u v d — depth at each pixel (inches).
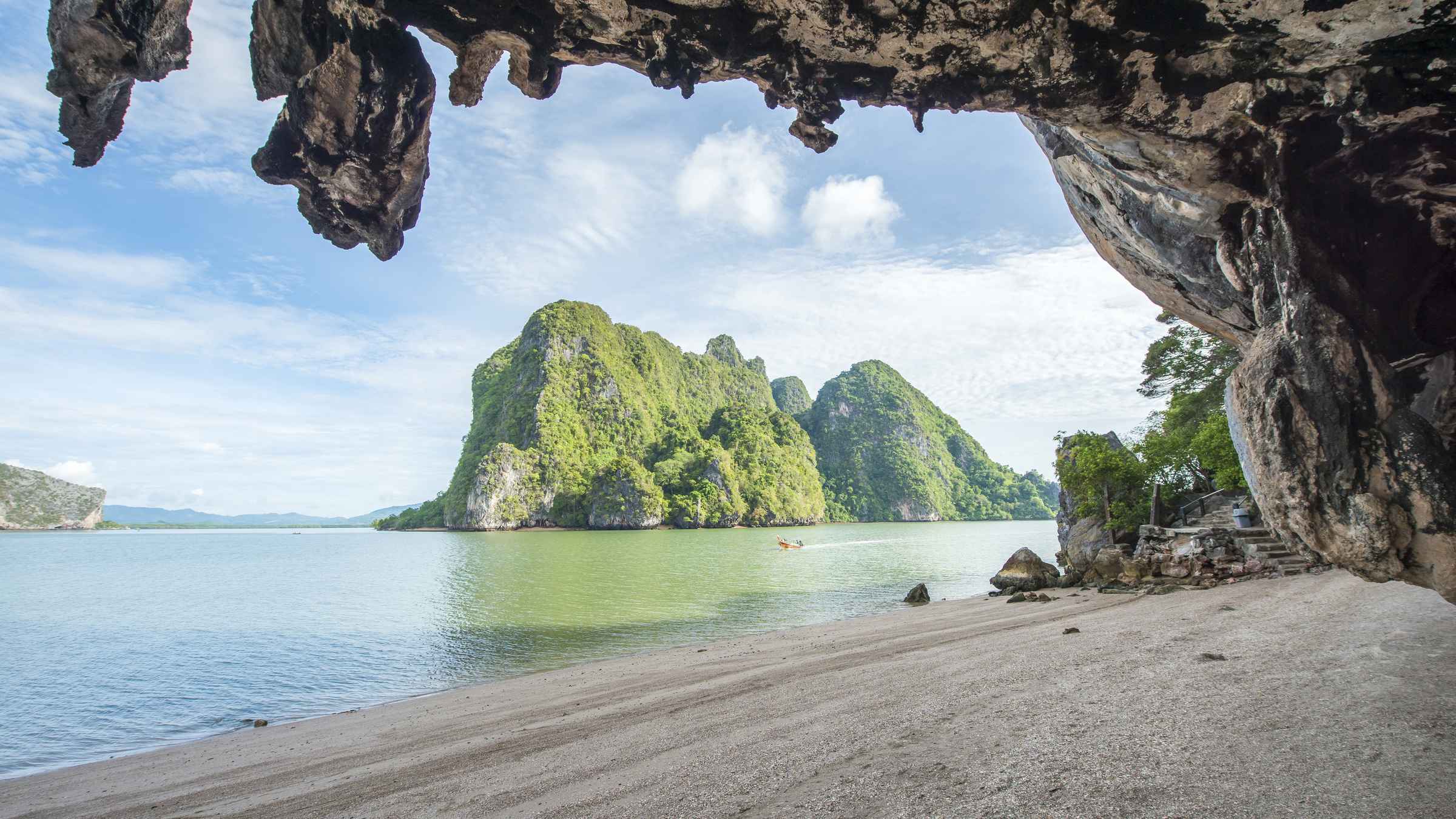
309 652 723.4
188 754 384.5
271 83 142.8
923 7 127.0
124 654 730.8
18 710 510.6
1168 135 156.6
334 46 132.1
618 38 135.5
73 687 583.8
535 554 2669.8
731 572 1683.1
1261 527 709.9
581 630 821.2
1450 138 140.3
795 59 138.9
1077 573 881.5
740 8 130.1
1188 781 178.1
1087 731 227.0
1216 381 1108.5
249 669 648.4
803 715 300.8
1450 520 136.3
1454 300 144.9
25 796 322.0
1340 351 146.5
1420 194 147.5
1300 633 345.4
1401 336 145.8
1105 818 163.3
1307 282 151.3
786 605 1008.2
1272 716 221.3
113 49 127.2
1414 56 131.2
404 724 407.8
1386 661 273.6
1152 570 757.9
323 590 1400.1
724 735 285.0
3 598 1320.1
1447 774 167.0
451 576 1717.5
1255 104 145.5
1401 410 142.3
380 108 140.6
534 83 145.1
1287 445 151.1
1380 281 148.7
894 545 2955.2
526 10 129.8
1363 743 191.3
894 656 439.5
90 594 1382.9
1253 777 177.2
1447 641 297.6
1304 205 152.3
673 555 2502.5
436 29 133.0
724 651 580.7
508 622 912.9
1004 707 270.4
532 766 277.4
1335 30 127.5
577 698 429.4
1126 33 133.2
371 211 160.7
